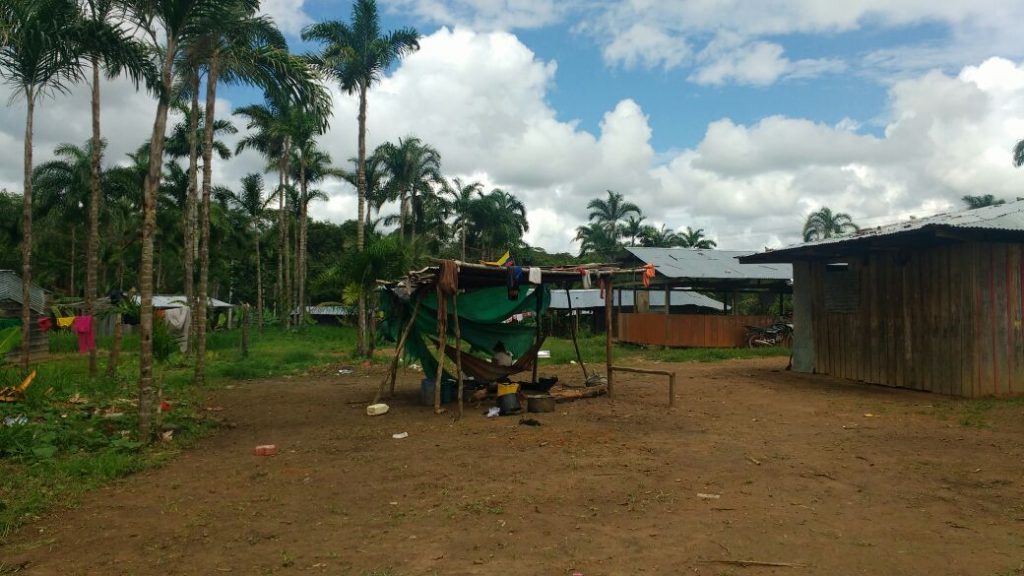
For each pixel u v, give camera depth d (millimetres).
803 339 15984
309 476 6781
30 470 6984
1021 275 11891
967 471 6492
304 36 23141
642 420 9516
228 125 31000
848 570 4168
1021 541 4617
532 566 4289
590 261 54031
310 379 16516
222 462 7598
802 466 6789
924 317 12352
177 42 9055
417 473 6789
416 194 43156
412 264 22203
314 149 40562
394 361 12305
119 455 7656
